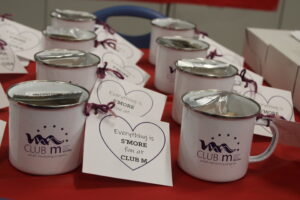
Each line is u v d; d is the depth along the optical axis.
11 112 0.53
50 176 0.54
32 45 0.90
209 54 0.88
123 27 2.01
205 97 0.57
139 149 0.57
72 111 0.53
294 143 0.64
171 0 1.87
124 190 0.53
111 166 0.55
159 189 0.54
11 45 0.87
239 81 0.77
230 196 0.54
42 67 0.66
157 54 0.83
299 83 0.82
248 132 0.55
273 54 0.95
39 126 0.52
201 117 0.54
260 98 0.76
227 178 0.56
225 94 0.58
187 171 0.57
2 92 0.70
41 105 0.51
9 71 0.80
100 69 0.69
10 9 1.88
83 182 0.54
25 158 0.53
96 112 0.57
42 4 1.89
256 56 1.06
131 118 0.60
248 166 0.61
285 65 0.88
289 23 2.05
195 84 0.66
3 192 0.51
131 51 0.95
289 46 0.96
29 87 0.56
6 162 0.56
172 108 0.73
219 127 0.53
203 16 1.99
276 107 0.75
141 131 0.59
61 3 1.90
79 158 0.56
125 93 0.67
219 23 2.01
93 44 0.80
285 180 0.59
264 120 0.58
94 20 0.95
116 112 0.60
